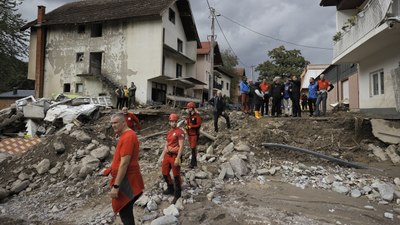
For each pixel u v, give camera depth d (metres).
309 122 11.38
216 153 9.68
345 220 5.27
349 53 13.88
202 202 6.08
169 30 27.50
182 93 32.06
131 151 3.95
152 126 15.96
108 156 9.12
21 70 32.22
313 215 5.47
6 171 8.63
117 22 26.56
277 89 13.31
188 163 8.69
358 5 15.97
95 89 26.64
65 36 28.11
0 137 15.22
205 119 15.36
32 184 7.89
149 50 25.47
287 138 10.59
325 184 7.30
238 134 10.89
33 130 15.96
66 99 19.56
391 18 9.72
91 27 27.52
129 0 29.47
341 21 16.50
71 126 10.54
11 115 17.47
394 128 10.23
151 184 6.95
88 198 6.93
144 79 25.50
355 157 9.63
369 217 5.42
